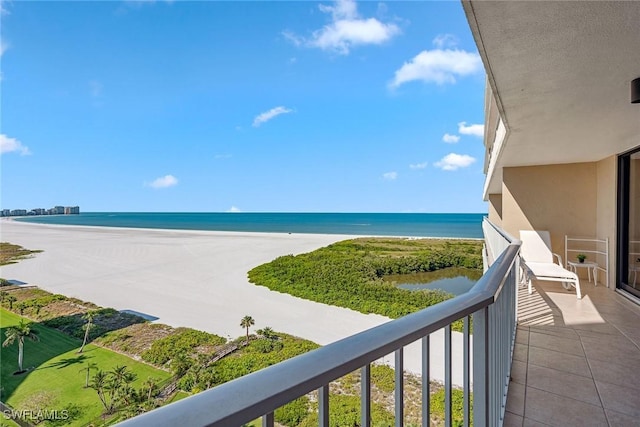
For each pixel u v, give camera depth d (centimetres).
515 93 248
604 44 179
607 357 268
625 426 185
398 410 76
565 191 574
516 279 329
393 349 73
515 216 604
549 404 205
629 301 427
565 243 570
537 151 463
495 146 524
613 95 252
